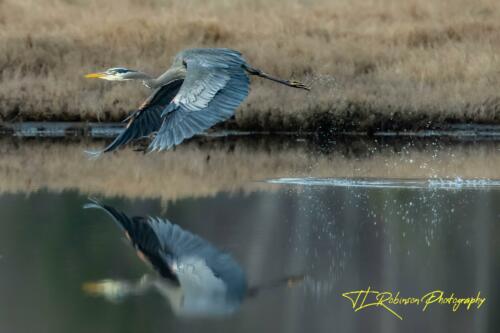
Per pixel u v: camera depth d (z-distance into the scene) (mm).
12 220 12969
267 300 9859
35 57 23281
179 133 8078
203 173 16750
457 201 14250
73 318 9078
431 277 10664
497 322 9562
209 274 10703
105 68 22906
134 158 18406
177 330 8812
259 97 21359
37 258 11086
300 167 17250
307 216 13305
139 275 10578
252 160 17984
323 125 21094
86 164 17609
